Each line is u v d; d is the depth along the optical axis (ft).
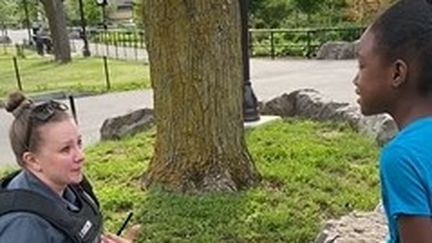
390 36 4.92
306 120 30.01
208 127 19.19
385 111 5.14
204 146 19.24
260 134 26.50
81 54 97.25
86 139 31.63
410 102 4.95
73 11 167.94
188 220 16.74
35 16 191.11
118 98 46.96
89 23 165.68
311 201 17.78
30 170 7.08
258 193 18.54
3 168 25.58
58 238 6.73
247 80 29.32
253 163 20.16
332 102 29.84
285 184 19.36
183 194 18.85
